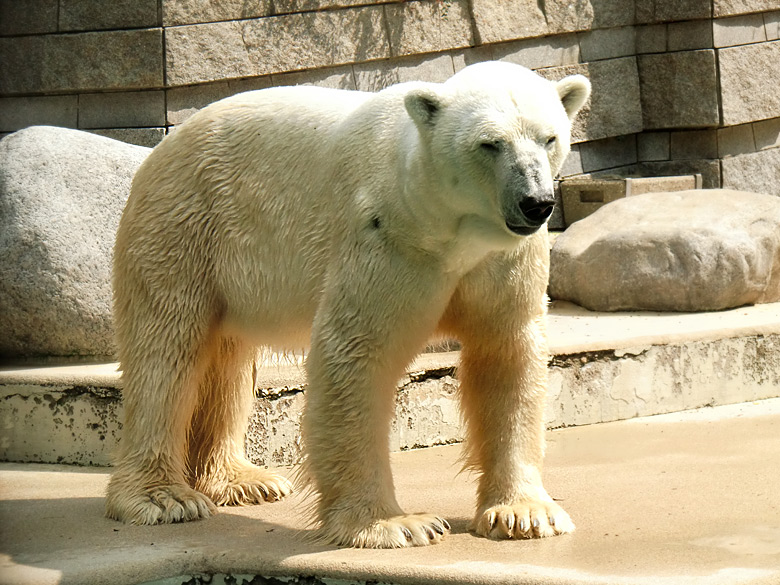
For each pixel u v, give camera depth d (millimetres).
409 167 6898
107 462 10188
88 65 15508
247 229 8125
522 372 7613
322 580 6930
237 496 8820
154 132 15500
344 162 7531
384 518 7324
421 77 17328
